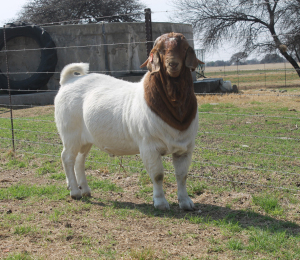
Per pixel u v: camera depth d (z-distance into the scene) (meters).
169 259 3.24
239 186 5.32
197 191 5.22
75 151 5.10
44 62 18.42
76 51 19.41
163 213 4.41
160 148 4.25
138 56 19.78
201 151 7.44
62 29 19.45
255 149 7.50
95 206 4.77
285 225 3.98
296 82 27.02
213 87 21.16
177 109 4.03
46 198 5.11
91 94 4.86
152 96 4.09
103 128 4.66
